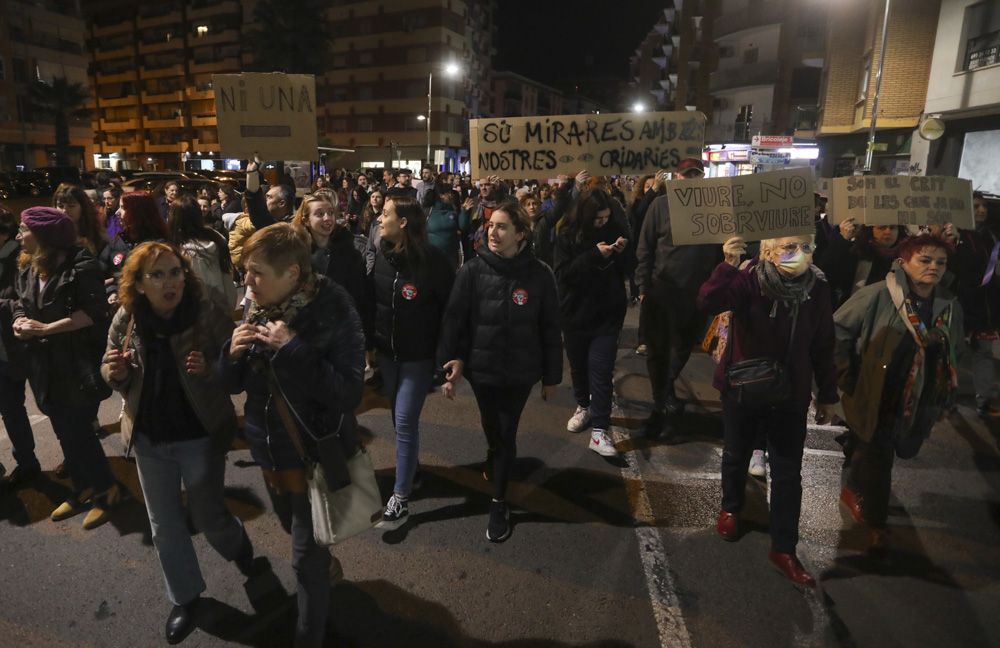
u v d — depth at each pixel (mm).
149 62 66062
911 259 3057
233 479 4008
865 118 20484
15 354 3521
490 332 3217
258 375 2211
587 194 4305
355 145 55562
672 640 2641
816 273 2990
